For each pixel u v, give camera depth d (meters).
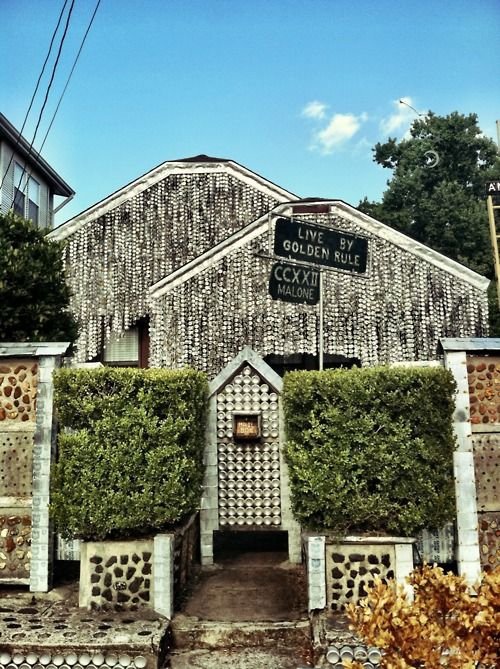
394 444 6.18
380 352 15.34
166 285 15.67
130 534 6.42
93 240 18.91
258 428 7.75
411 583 4.22
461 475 6.46
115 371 6.54
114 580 6.33
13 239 8.68
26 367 7.05
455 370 6.66
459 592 3.99
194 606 6.48
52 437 6.90
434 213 31.75
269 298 15.48
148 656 5.42
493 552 6.41
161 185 19.30
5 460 6.92
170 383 6.58
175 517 6.43
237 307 15.52
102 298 18.56
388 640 3.63
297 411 6.46
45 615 6.14
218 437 7.88
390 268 15.66
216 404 7.92
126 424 6.42
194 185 19.31
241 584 7.05
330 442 6.25
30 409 6.98
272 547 8.61
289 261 8.70
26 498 6.83
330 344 15.34
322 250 8.79
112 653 5.42
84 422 6.52
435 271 15.64
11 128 18.97
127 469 6.38
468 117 35.28
